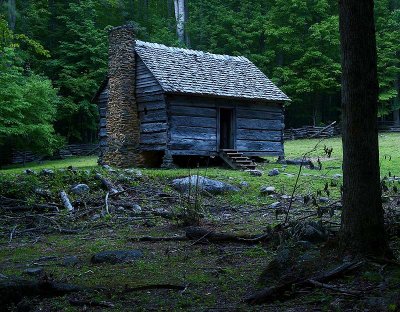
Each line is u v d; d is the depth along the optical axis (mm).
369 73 5418
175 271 6375
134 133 20656
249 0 51094
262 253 7246
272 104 23109
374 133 5430
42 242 9125
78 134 40625
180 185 14352
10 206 12242
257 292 4875
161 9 64062
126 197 13297
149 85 20375
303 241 6543
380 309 4086
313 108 48156
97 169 15430
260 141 22547
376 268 5035
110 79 21109
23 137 28406
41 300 5180
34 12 40844
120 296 5246
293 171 18531
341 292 4582
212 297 5098
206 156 21281
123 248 8125
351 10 5418
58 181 13891
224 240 8250
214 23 49594
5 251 8352
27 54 37938
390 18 45562
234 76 22906
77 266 6895
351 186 5422
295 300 4684
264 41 47188
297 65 44406
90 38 40281
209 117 20969
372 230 5355
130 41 20859
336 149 26797
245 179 16234
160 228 10094
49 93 29656
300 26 45094
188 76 20984
